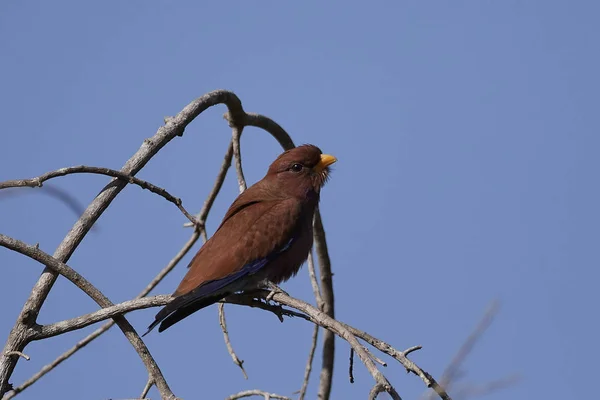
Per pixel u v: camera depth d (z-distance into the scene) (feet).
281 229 39.99
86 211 35.78
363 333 29.27
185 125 39.68
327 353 48.96
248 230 39.45
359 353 27.66
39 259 33.88
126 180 36.50
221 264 37.93
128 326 33.19
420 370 27.84
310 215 42.50
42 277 34.24
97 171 35.55
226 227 40.11
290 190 42.45
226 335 37.17
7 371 33.12
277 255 39.58
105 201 36.09
